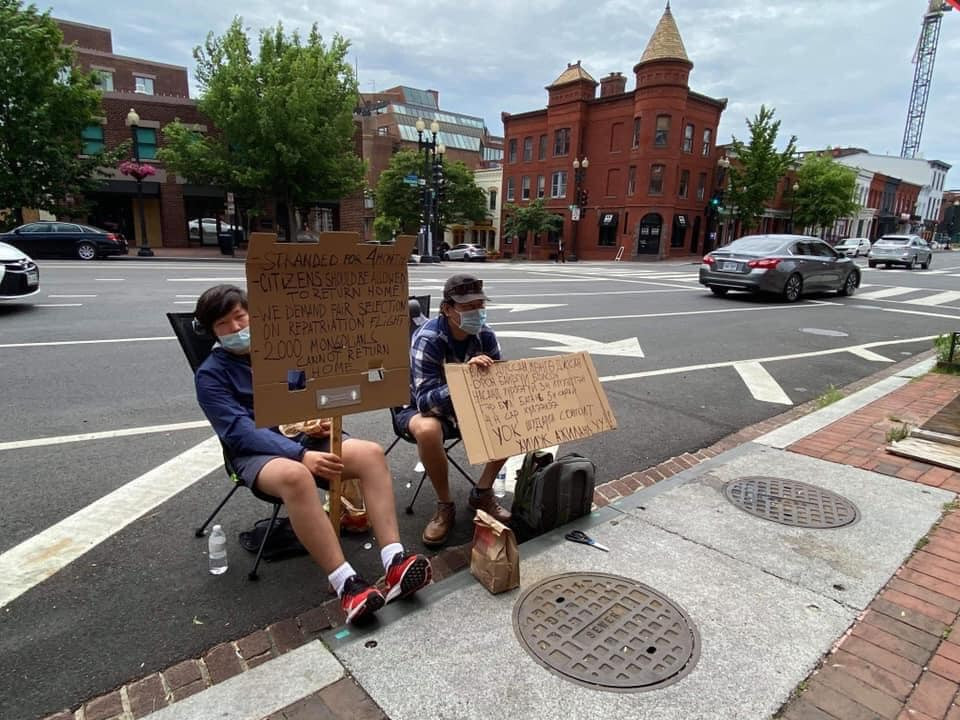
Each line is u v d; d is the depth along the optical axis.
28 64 21.50
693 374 6.76
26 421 4.53
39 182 22.44
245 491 3.51
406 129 72.75
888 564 2.80
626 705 1.96
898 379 6.38
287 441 2.62
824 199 45.38
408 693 1.99
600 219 39.34
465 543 3.10
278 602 2.54
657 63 34.62
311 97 24.45
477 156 77.75
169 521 3.15
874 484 3.66
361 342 2.47
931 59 90.00
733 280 13.39
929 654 2.21
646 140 35.78
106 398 5.13
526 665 2.13
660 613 2.43
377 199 48.06
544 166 42.31
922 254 27.16
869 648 2.24
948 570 2.75
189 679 2.10
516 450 2.96
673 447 4.52
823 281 14.20
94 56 39.28
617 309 11.75
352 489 3.16
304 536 2.38
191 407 4.96
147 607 2.47
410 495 3.60
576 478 3.15
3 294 8.62
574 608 2.45
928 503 3.41
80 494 3.39
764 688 2.04
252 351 2.23
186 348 2.99
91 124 24.48
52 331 7.76
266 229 30.88
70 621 2.37
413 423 3.08
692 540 3.00
